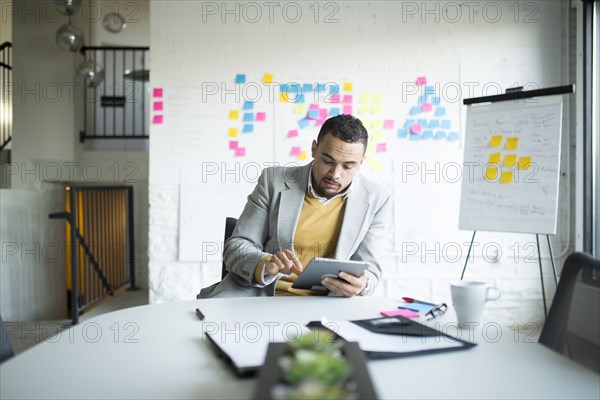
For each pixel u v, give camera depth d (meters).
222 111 3.36
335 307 1.40
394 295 3.43
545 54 3.46
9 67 5.56
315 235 1.88
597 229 3.30
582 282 1.08
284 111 3.38
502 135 2.58
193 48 3.35
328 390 0.49
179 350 1.01
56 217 3.68
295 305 1.42
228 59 3.36
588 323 1.00
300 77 3.39
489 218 2.56
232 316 1.29
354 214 1.85
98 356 0.98
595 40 3.29
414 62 3.42
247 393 0.79
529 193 2.46
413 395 0.79
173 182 3.35
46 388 0.82
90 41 5.77
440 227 3.43
